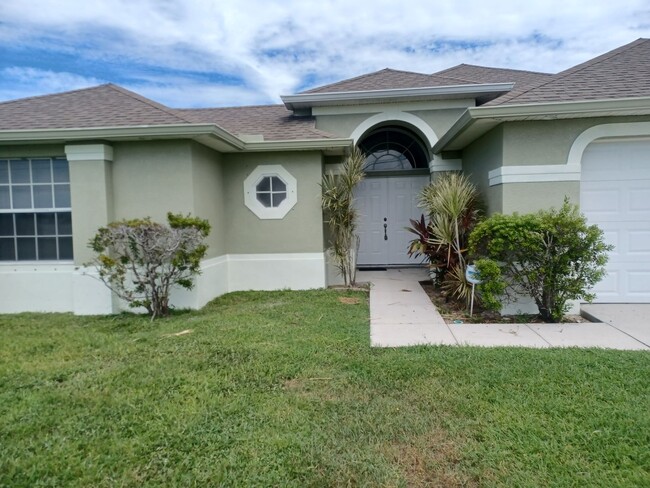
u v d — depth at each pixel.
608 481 2.55
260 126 10.12
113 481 2.62
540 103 6.12
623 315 6.32
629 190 6.75
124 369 4.37
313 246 9.14
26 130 7.01
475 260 6.69
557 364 4.32
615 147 6.71
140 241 6.57
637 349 4.85
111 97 8.38
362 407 3.51
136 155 7.45
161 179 7.43
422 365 4.38
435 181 9.16
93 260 7.12
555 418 3.24
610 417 3.23
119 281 6.85
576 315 6.62
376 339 5.41
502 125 6.61
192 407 3.51
